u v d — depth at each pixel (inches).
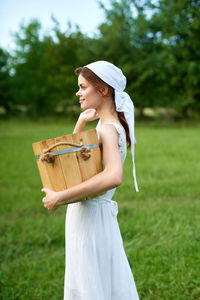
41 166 60.8
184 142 422.0
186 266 108.6
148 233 138.3
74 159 58.4
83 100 65.0
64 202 58.1
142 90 823.1
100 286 63.7
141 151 350.9
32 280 109.7
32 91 1027.9
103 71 62.6
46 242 138.6
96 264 63.9
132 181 140.9
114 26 773.9
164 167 267.1
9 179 260.8
